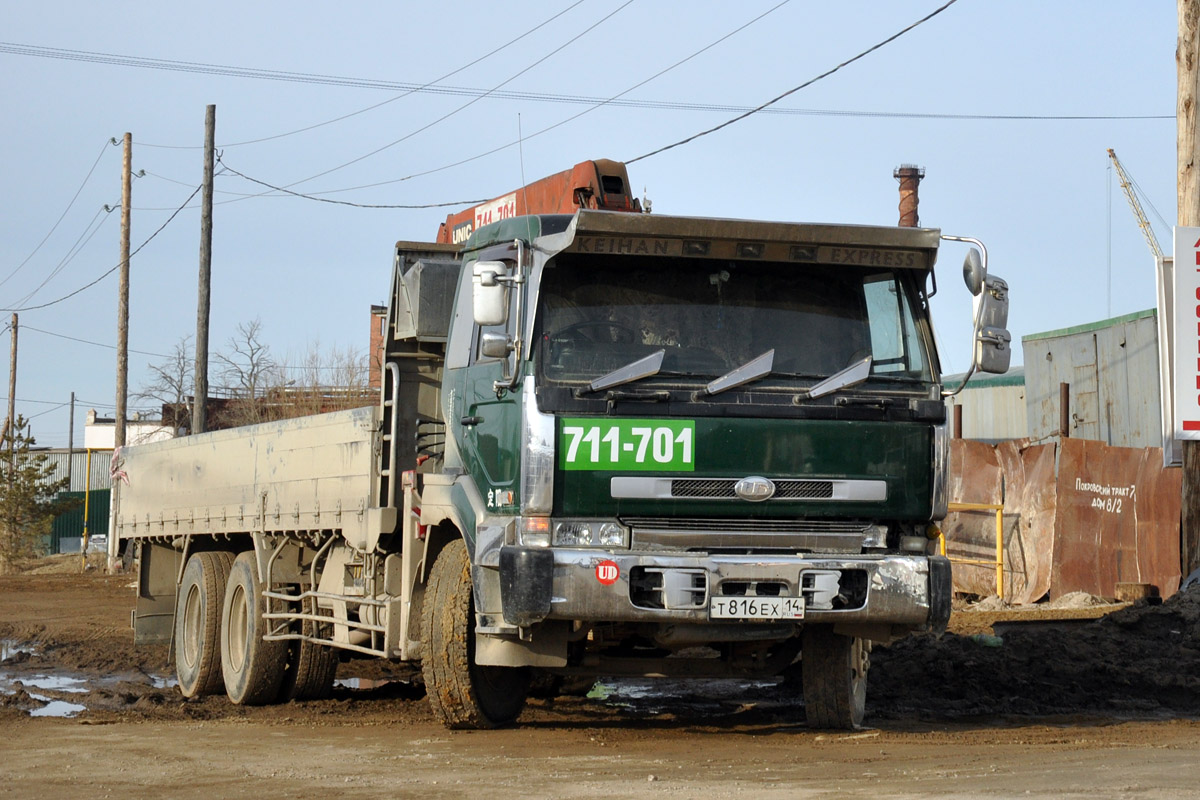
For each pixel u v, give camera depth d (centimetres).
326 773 711
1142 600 1415
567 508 761
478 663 811
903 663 1180
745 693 1162
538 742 818
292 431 1133
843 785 619
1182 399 1409
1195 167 1434
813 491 779
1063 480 1873
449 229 1309
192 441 1372
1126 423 2623
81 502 4325
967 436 3338
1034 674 1129
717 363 786
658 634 783
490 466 817
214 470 1307
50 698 1241
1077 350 2789
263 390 4822
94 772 740
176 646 1331
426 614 862
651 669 864
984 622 1518
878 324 816
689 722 944
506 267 805
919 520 807
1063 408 2302
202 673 1246
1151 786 588
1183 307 1406
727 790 610
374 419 980
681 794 598
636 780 649
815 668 866
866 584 775
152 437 5241
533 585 746
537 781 655
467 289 906
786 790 605
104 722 1024
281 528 1147
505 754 765
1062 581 1859
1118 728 888
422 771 705
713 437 770
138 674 1488
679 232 780
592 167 1061
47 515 4062
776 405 780
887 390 802
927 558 787
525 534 765
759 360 787
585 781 650
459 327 915
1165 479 1875
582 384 770
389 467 962
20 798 651
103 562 4034
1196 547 1412
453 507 846
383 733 905
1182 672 1108
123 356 3678
